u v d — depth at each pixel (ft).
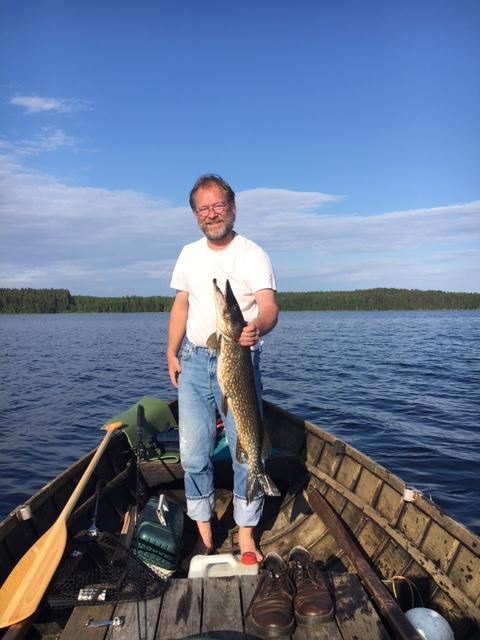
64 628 10.74
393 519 14.58
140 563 11.64
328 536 15.79
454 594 11.42
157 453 18.98
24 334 188.75
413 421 43.62
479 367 80.07
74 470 16.01
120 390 63.31
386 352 105.29
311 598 10.55
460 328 195.93
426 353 102.94
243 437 12.53
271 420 23.41
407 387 61.57
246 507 13.65
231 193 13.24
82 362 95.55
